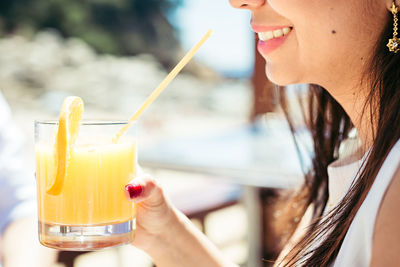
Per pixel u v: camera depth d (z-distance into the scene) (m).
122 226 0.53
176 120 7.41
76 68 7.57
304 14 0.53
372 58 0.54
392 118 0.49
